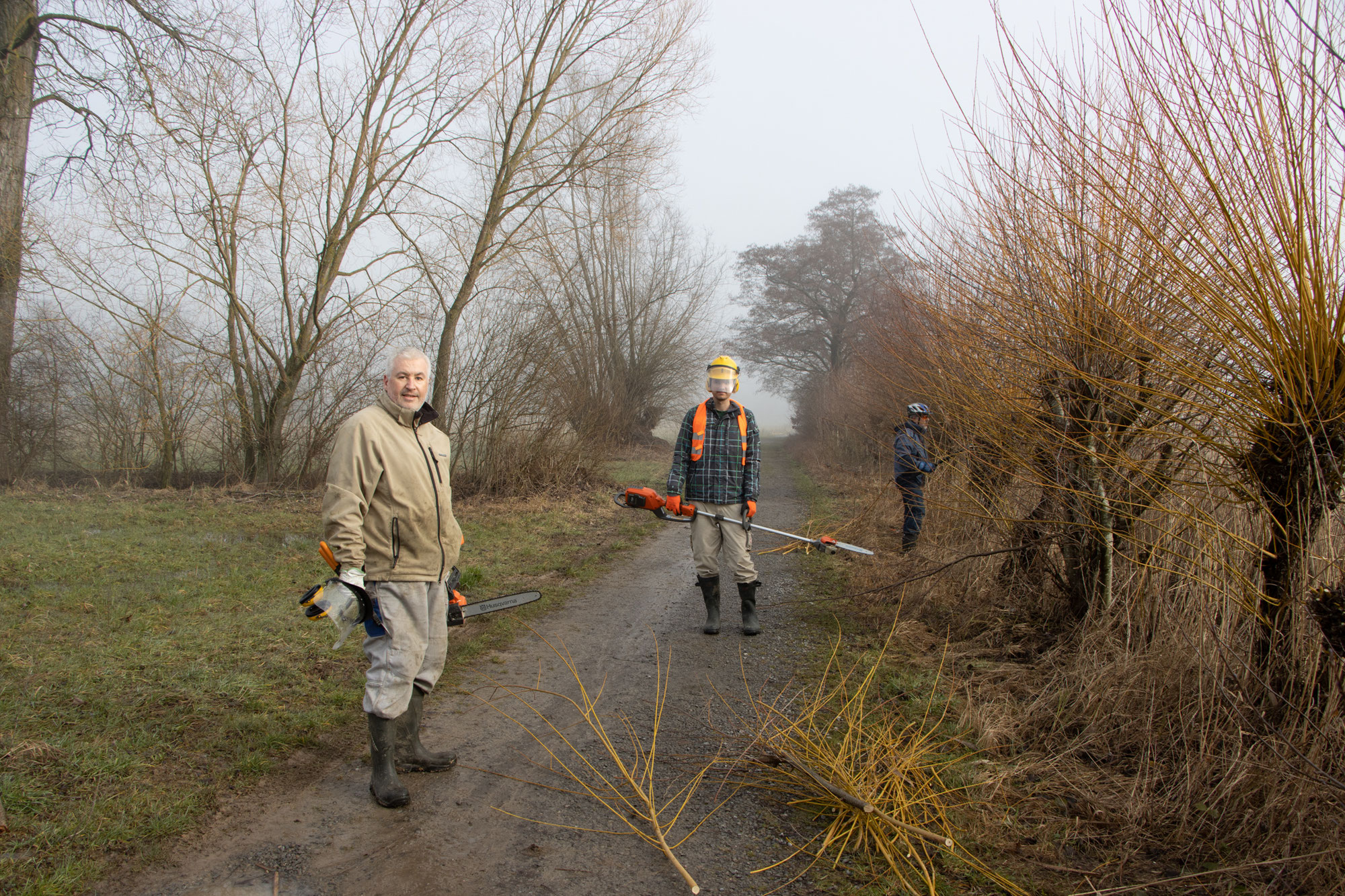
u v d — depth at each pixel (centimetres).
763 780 313
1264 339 252
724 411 518
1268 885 231
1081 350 352
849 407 1438
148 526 836
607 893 243
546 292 1276
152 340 1137
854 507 1031
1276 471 268
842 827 277
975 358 395
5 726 321
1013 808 283
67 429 1183
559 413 1234
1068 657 394
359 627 489
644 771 324
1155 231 291
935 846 262
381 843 268
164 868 247
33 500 989
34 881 230
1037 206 356
